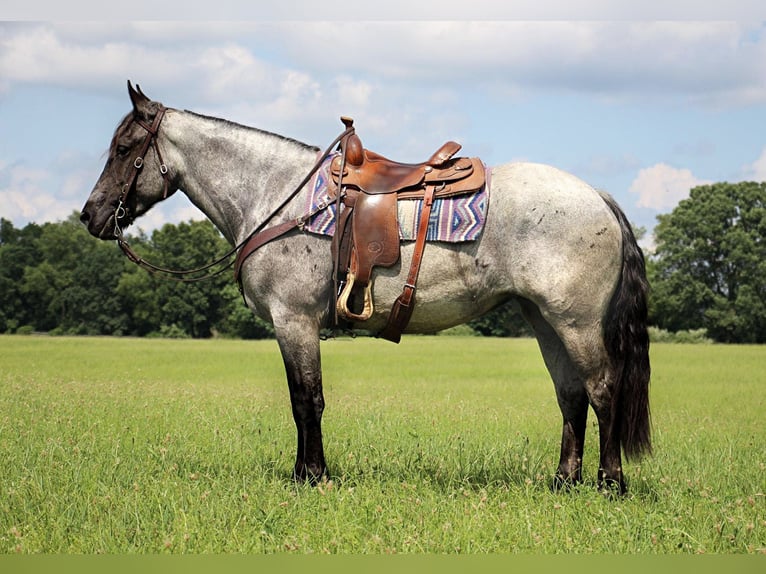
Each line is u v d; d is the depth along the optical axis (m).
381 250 6.36
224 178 7.07
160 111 7.21
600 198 6.39
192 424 9.80
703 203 77.12
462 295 6.43
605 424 6.32
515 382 19.12
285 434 9.19
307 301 6.59
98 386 15.73
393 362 27.62
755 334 74.62
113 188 7.21
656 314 77.44
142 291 77.56
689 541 5.44
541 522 5.73
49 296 80.19
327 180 6.66
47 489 6.34
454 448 8.28
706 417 12.01
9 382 16.25
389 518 5.71
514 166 6.52
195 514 5.75
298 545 5.25
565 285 6.18
